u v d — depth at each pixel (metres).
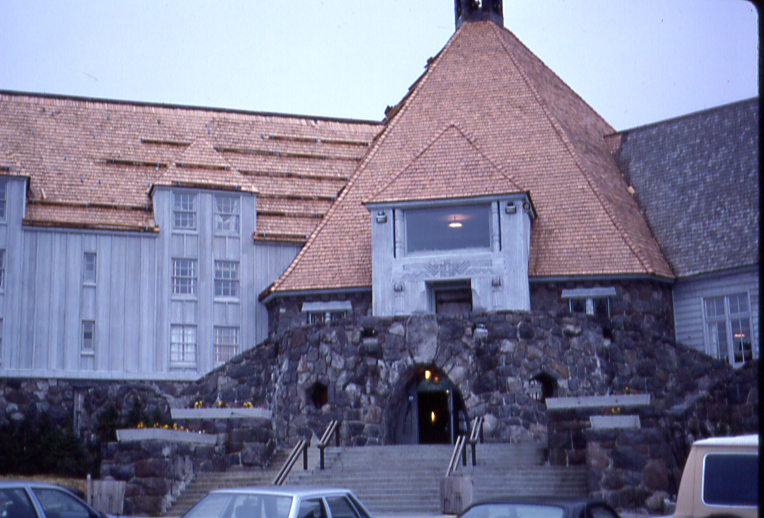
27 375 37.44
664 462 25.14
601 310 37.00
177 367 39.50
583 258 37.19
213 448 28.66
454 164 37.69
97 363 38.50
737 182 39.75
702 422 30.91
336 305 38.78
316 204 44.19
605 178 41.69
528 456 28.75
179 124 46.38
